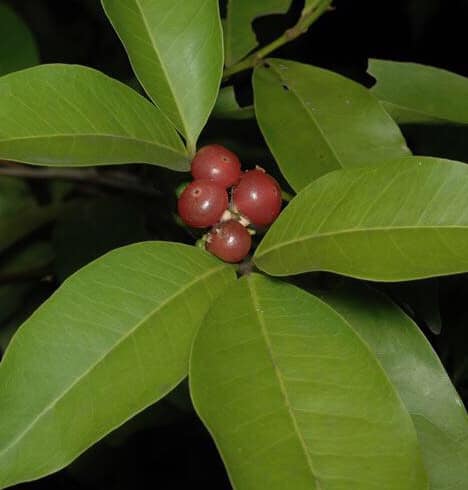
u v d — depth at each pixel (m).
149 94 0.29
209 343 0.25
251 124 0.36
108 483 0.40
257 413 0.25
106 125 0.28
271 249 0.27
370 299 0.29
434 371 0.28
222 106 0.35
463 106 0.34
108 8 0.29
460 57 0.56
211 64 0.30
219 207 0.27
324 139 0.31
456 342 0.36
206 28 0.30
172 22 0.30
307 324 0.26
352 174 0.27
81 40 0.60
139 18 0.30
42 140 0.27
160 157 0.28
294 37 0.34
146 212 0.41
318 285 0.30
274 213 0.28
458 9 0.56
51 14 0.61
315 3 0.34
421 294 0.31
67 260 0.40
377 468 0.24
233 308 0.26
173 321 0.26
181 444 0.41
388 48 0.55
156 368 0.25
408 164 0.27
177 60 0.30
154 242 0.27
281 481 0.24
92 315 0.26
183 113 0.29
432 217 0.26
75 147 0.28
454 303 0.36
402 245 0.26
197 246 0.28
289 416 0.25
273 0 0.37
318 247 0.26
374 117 0.31
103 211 0.40
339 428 0.25
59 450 0.25
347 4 0.52
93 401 0.25
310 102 0.31
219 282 0.27
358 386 0.25
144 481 0.41
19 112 0.28
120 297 0.26
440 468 0.28
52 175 0.44
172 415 0.37
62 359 0.25
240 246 0.27
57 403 0.25
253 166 0.36
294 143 0.30
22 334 0.25
